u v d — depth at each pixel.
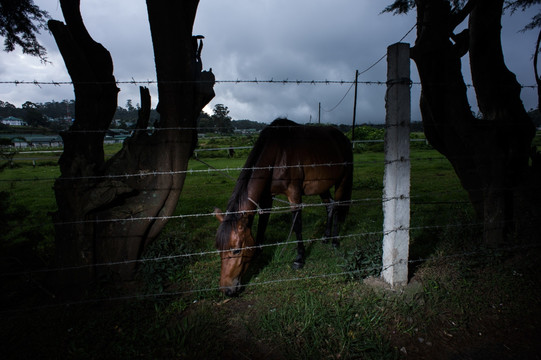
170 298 2.39
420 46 3.20
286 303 2.27
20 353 1.82
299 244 3.05
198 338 1.93
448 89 3.20
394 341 1.92
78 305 2.34
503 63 3.29
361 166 12.47
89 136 2.53
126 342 1.89
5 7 3.46
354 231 4.11
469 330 2.02
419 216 4.57
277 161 2.87
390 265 2.36
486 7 3.13
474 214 4.13
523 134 3.20
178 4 2.32
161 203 2.62
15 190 8.31
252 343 1.92
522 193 3.22
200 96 2.69
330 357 1.76
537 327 2.02
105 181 2.46
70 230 2.46
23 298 2.49
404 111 2.14
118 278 2.63
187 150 2.63
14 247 3.22
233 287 2.33
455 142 3.57
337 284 2.56
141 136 2.65
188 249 3.09
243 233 2.35
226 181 9.74
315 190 3.42
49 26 2.23
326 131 3.91
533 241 3.01
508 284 2.45
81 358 1.78
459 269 2.69
